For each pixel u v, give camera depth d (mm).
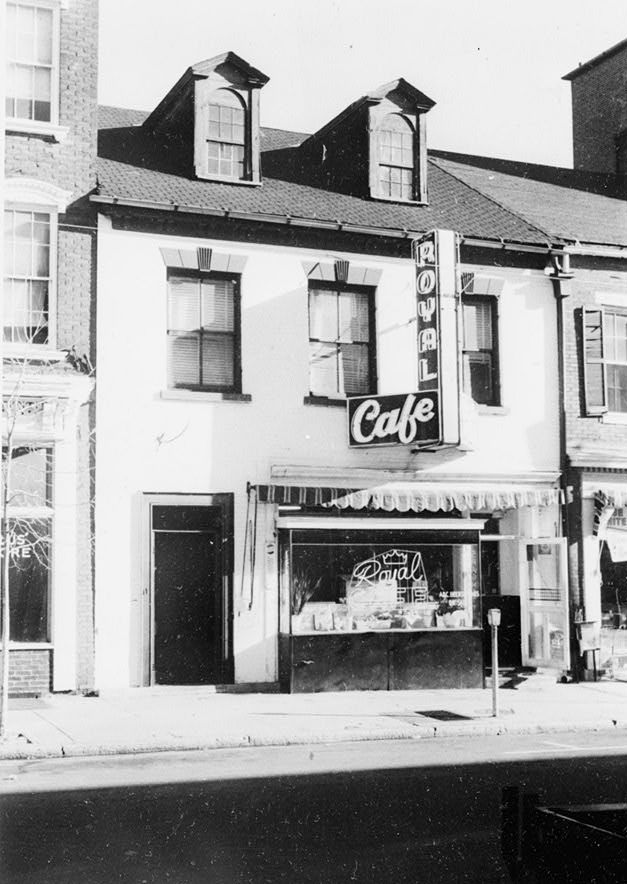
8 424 14172
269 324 17781
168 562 17062
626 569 19844
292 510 17672
